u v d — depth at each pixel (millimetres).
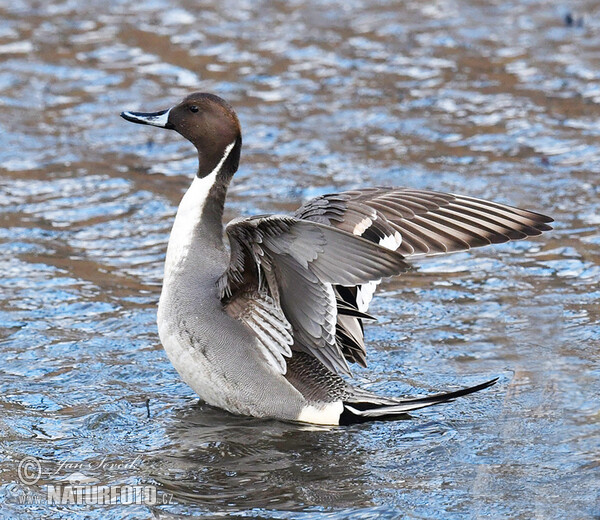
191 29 21812
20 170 16359
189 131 10188
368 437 9492
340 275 8625
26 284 12742
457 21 21891
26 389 10328
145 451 9242
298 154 16766
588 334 11320
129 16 22625
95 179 16078
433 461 9023
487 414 9852
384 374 10672
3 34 21562
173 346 9820
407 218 9844
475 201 9984
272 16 22500
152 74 19703
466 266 13273
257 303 9578
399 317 11969
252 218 8609
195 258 9898
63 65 20109
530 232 9641
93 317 11945
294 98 18734
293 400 9703
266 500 8445
